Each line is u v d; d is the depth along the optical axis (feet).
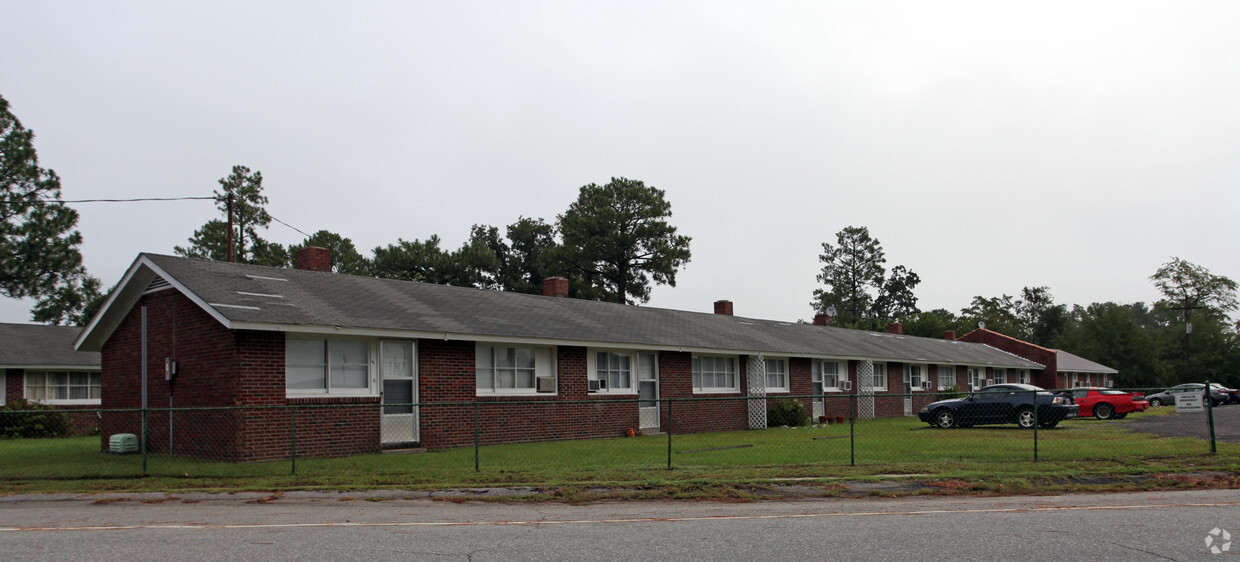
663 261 211.61
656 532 29.48
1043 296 346.54
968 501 38.09
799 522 31.63
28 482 44.19
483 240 242.58
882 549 26.12
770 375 104.37
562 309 90.74
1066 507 35.60
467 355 69.51
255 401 56.65
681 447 64.34
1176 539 27.68
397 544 27.20
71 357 107.55
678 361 89.51
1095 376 214.28
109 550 26.09
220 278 63.00
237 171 188.75
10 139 123.95
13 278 123.95
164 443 62.69
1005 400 85.46
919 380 137.59
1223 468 47.80
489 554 25.52
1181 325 262.67
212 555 25.30
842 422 107.86
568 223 214.28
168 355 62.95
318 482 43.65
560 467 49.93
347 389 61.87
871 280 307.17
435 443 66.39
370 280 78.28
